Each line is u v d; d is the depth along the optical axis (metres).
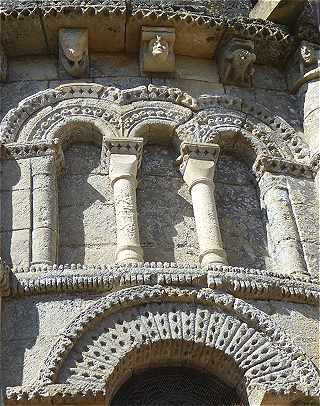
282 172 10.29
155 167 10.27
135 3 10.89
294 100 11.16
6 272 8.61
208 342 8.46
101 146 10.23
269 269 9.71
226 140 10.52
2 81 10.67
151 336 8.43
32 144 9.87
